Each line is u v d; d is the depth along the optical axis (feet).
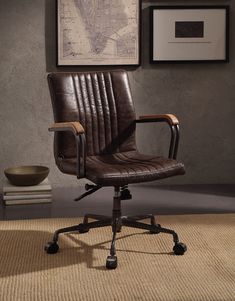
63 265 8.26
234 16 13.33
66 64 12.97
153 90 13.39
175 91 13.46
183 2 13.17
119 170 8.02
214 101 13.58
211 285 7.49
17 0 12.76
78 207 11.62
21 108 13.07
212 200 12.09
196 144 13.67
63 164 8.86
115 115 9.61
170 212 11.17
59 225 10.29
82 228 9.02
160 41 13.16
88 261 8.43
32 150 13.23
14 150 13.16
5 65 12.89
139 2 12.95
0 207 11.69
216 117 13.65
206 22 13.20
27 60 12.95
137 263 8.34
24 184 11.85
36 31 12.89
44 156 13.29
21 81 12.99
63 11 12.80
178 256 8.63
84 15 12.86
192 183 13.79
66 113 9.15
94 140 9.45
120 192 9.16
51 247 8.75
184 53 13.25
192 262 8.36
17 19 12.80
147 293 7.23
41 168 12.50
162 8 13.05
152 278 7.75
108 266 8.09
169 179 13.71
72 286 7.48
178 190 13.09
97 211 11.31
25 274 7.90
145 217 9.48
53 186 13.42
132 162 9.02
